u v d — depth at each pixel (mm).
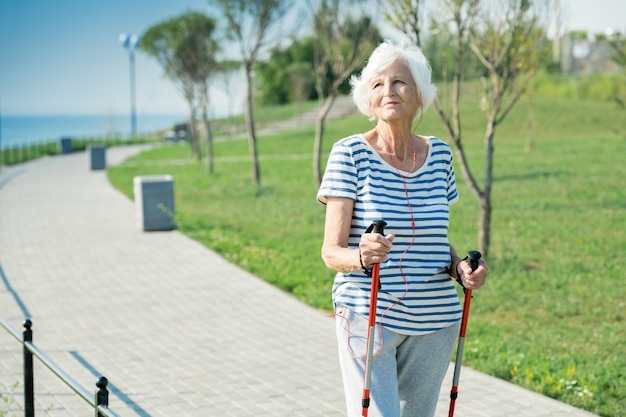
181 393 6152
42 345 7434
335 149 3334
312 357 7102
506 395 6082
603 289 9656
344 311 3301
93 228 14250
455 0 9953
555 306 8969
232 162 29078
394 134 3338
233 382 6414
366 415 3150
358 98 3439
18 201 18406
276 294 9508
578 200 16594
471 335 7816
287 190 19688
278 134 41125
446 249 3324
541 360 6832
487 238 11016
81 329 7996
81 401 5949
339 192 3262
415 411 3365
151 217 13805
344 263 3129
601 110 38750
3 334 7730
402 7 9742
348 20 17031
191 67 26219
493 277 10258
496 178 20438
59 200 18594
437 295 3279
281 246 12430
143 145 46406
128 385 6336
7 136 93562
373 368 3207
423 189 3322
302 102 59000
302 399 6016
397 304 3219
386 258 3148
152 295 9438
